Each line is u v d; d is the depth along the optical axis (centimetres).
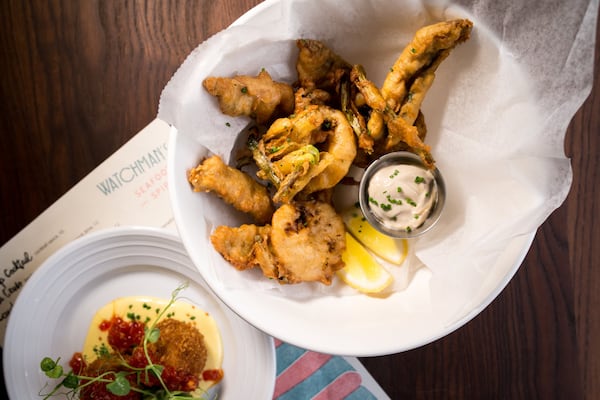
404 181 45
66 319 53
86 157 53
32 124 54
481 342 54
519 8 39
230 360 53
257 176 47
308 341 43
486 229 43
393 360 54
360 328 44
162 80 53
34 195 53
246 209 44
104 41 53
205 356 53
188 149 42
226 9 52
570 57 38
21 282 53
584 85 38
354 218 48
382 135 45
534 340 54
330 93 46
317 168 43
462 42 42
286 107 45
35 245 53
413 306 45
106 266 52
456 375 54
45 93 53
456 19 41
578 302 54
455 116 45
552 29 38
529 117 41
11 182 53
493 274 42
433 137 46
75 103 53
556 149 40
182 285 53
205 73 41
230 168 44
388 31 45
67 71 53
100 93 53
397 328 44
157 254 52
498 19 40
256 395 51
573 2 37
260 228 44
